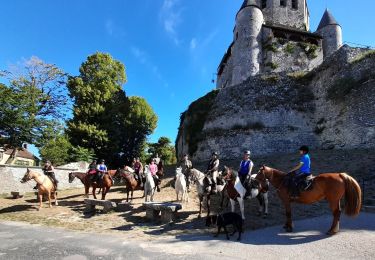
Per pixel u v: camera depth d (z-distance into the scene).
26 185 24.41
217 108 31.86
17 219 14.66
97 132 36.81
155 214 13.41
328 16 42.53
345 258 7.65
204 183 12.91
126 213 14.77
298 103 29.55
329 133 26.84
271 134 28.64
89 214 15.21
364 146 22.89
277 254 8.18
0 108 26.72
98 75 40.78
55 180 18.03
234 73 39.66
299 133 28.56
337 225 9.47
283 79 30.97
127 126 41.12
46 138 29.20
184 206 15.23
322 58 40.50
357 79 25.06
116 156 40.56
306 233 9.93
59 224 13.39
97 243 9.87
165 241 10.02
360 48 27.12
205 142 31.06
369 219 11.01
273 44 38.97
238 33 40.28
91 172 19.12
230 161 27.22
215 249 8.84
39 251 8.93
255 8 40.09
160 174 19.03
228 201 14.71
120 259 8.13
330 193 9.52
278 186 10.69
